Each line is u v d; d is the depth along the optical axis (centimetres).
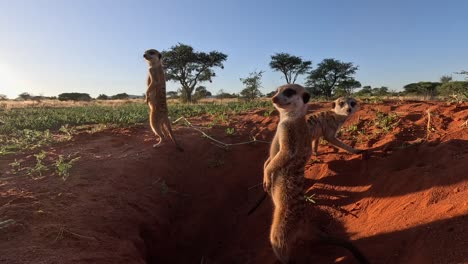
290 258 46
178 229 70
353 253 44
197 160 86
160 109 88
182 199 76
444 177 49
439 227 41
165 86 89
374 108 90
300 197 47
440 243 39
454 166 50
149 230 63
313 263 50
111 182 69
